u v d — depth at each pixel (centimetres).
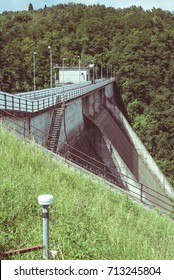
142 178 7419
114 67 15025
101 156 6944
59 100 4444
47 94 5931
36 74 12825
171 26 16800
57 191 1513
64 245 1018
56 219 1213
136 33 16138
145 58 14575
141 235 1416
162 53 14525
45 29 17500
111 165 6794
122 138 9112
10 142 1952
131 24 17225
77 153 5150
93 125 7144
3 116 2517
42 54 13662
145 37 15050
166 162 9562
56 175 1764
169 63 14350
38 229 1098
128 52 14888
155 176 8894
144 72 13450
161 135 10588
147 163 9331
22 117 2917
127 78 13800
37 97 5138
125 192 2306
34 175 1633
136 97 13338
